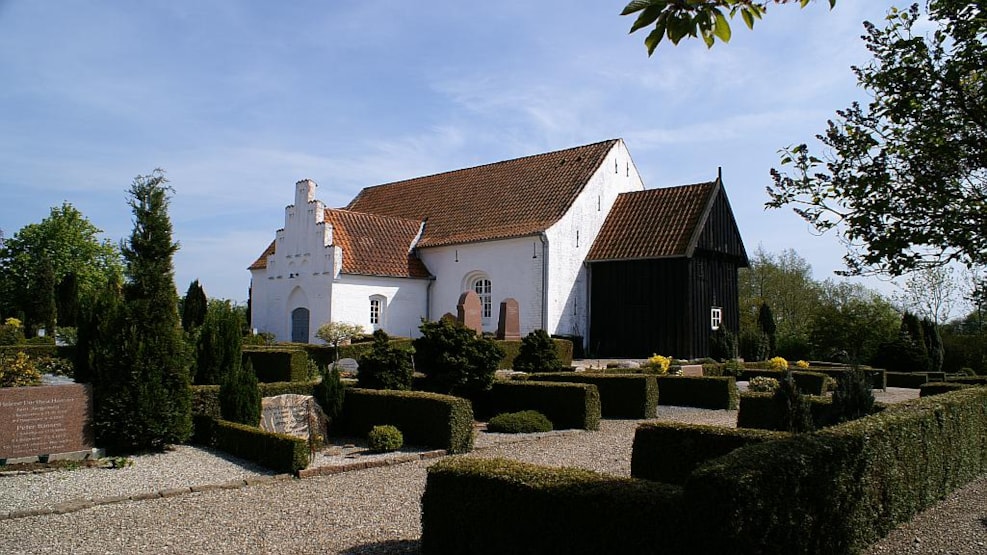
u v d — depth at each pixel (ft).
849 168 21.58
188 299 119.14
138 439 33.17
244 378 36.83
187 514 23.04
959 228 19.30
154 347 33.88
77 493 25.45
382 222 106.11
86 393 31.48
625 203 103.04
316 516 22.86
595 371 64.95
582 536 15.69
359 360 45.50
